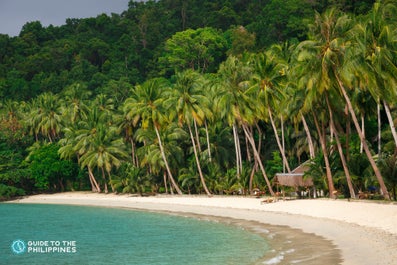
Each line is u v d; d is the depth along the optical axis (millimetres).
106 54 179000
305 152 78250
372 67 43812
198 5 199750
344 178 54781
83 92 128125
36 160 105750
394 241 30234
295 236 36406
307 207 49844
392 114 61875
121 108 111625
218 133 84188
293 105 57969
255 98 65750
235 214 53406
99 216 63531
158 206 70125
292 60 59594
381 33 43719
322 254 28688
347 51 45062
